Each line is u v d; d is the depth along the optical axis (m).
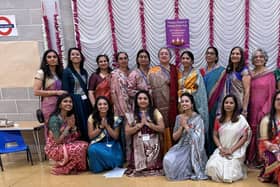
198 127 2.89
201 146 2.87
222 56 3.35
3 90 3.73
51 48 3.52
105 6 3.39
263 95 2.96
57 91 3.21
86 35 3.47
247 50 3.29
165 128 3.12
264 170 2.66
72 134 3.15
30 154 3.45
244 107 2.98
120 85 3.15
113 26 3.42
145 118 2.98
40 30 3.54
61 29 3.48
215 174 2.70
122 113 3.16
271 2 3.17
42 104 3.27
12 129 3.34
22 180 2.95
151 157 2.96
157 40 3.41
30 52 3.61
